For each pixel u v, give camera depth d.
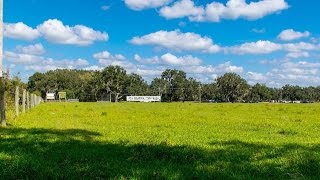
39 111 40.03
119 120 27.77
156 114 36.22
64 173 9.10
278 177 9.14
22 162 9.95
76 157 11.16
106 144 14.01
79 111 42.38
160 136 17.11
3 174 8.83
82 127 21.47
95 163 10.31
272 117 32.25
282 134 19.09
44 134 16.92
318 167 10.12
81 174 9.06
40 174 8.91
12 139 14.89
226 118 30.45
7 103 36.59
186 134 18.16
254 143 14.96
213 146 13.87
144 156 11.38
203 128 21.58
